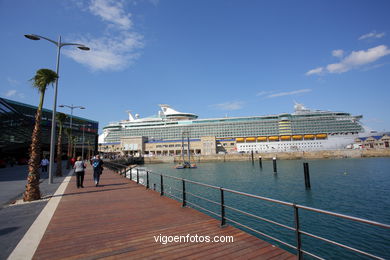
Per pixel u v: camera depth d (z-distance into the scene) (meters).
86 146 98.25
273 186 32.44
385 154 103.81
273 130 134.25
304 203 22.17
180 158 112.38
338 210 19.55
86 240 6.12
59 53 19.02
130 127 150.75
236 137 136.88
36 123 12.13
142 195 12.73
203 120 148.12
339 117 130.38
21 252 5.35
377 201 22.14
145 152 136.12
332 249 12.39
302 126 131.12
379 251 11.88
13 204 10.56
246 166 76.44
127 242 5.97
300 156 112.12
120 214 8.70
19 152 52.75
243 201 22.56
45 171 29.94
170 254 5.25
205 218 8.06
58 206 10.11
